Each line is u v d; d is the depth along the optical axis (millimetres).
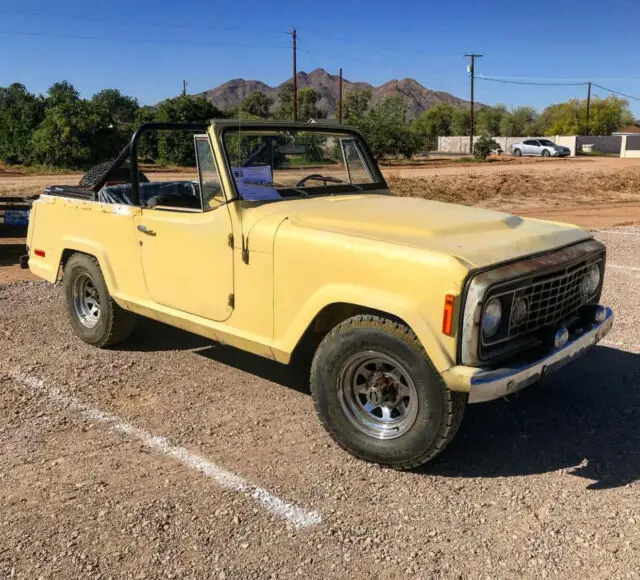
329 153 4973
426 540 3102
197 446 3996
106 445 3996
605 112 86938
